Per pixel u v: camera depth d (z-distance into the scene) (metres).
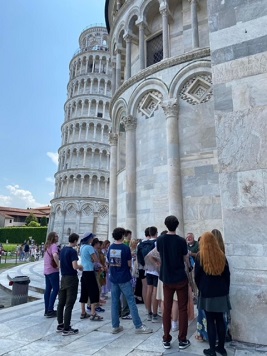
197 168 11.49
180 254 5.17
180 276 5.02
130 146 13.91
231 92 6.14
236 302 5.21
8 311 8.23
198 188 11.30
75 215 52.25
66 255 6.34
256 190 5.48
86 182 54.94
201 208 11.07
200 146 11.62
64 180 55.81
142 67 14.24
